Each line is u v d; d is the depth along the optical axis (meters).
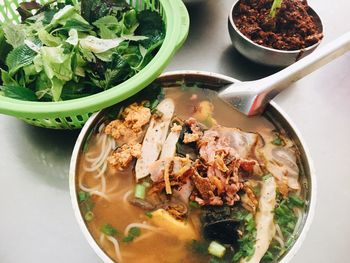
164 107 0.28
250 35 0.32
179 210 0.24
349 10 0.40
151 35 0.32
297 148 0.25
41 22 0.32
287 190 0.24
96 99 0.25
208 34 0.37
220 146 0.25
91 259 0.26
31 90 0.29
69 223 0.27
